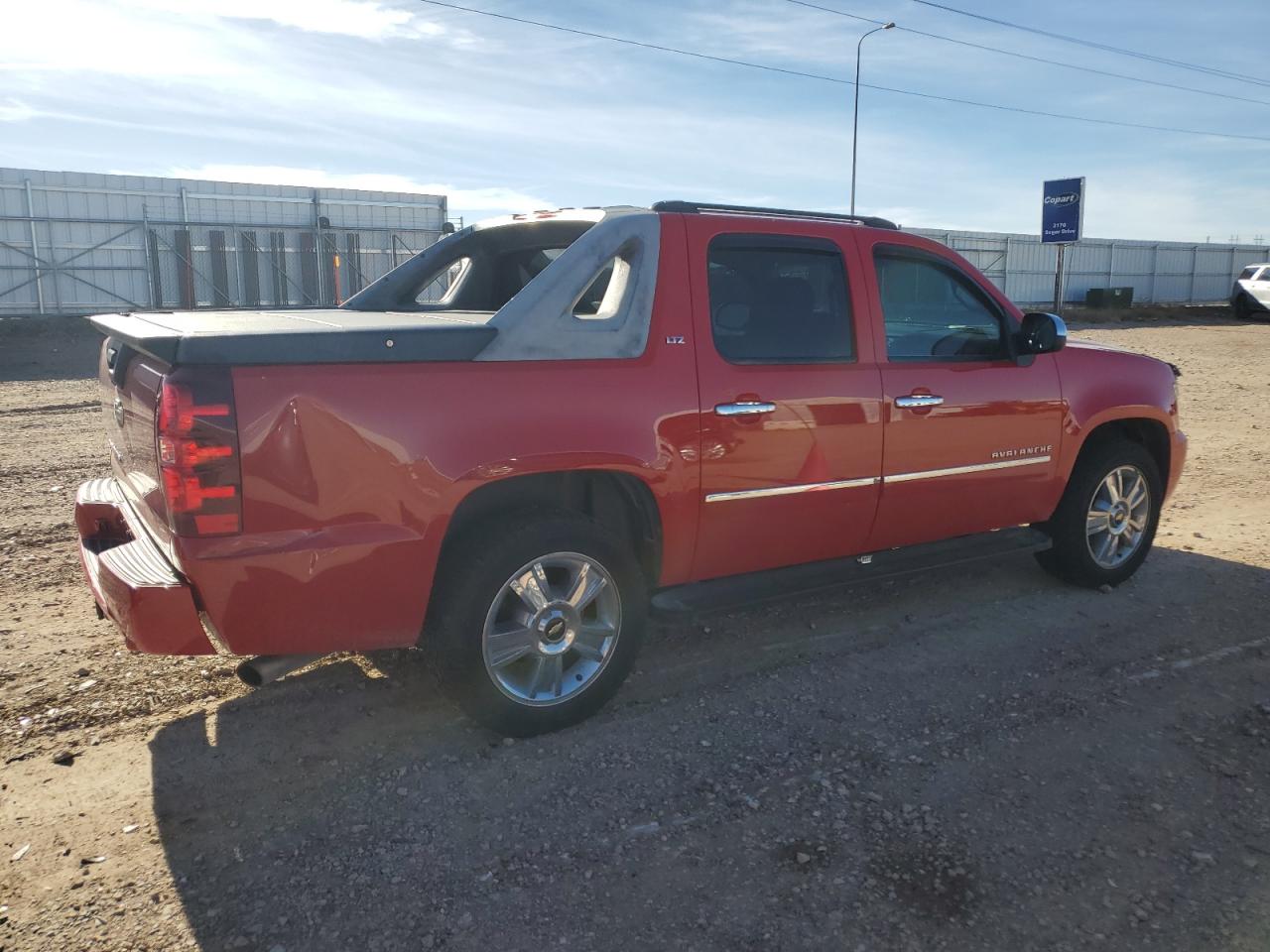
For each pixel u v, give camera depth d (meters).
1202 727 3.78
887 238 4.45
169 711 3.84
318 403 3.07
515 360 3.43
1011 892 2.79
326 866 2.89
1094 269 43.75
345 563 3.15
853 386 4.20
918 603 5.15
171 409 2.90
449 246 5.15
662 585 3.96
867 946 2.56
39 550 5.84
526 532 3.46
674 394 3.73
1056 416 4.93
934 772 3.43
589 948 2.55
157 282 25.06
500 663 3.52
